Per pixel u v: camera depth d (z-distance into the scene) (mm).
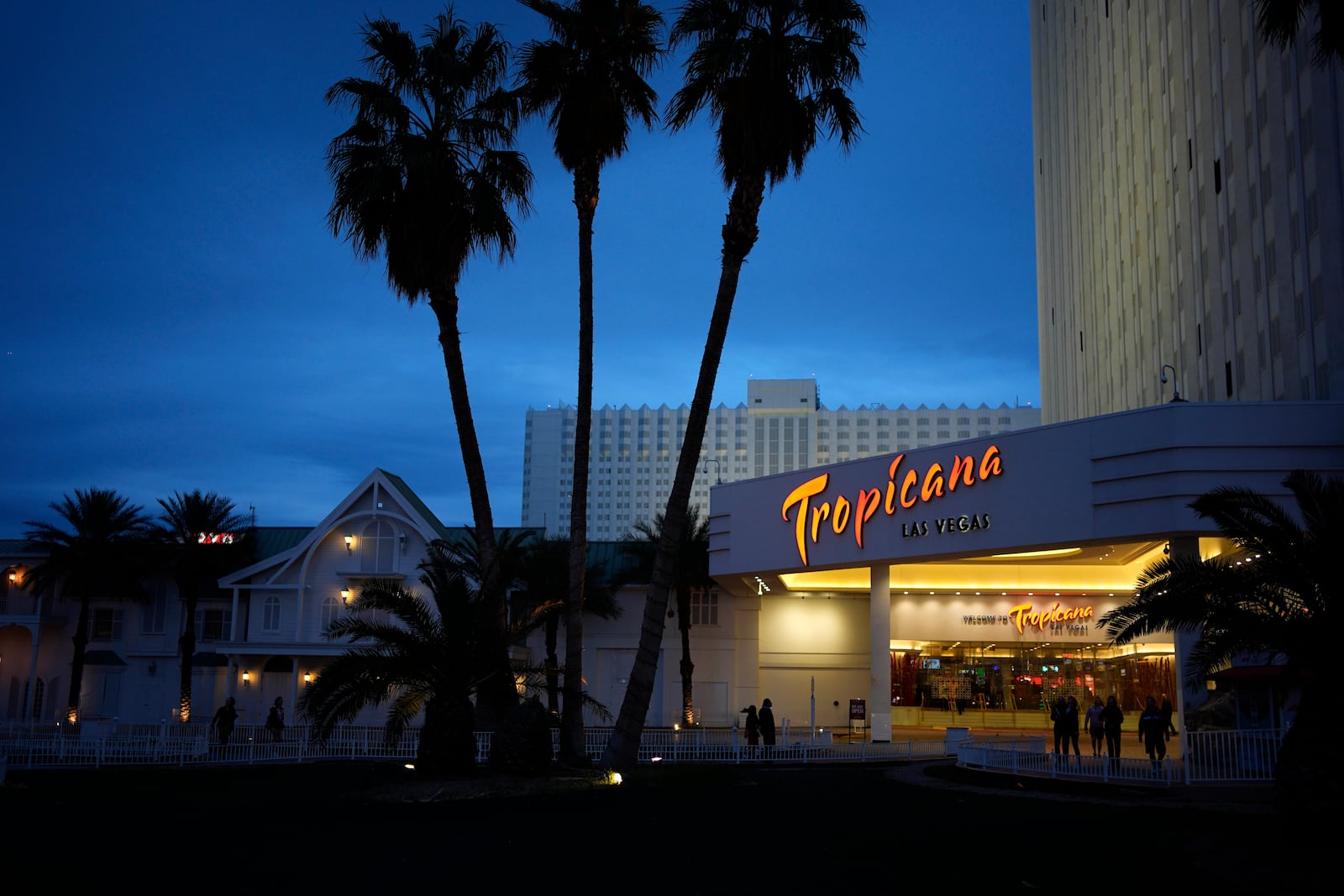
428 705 24312
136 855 14477
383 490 56031
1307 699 16078
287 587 55438
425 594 54062
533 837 16188
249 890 12062
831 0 27062
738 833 16750
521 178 31000
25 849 15000
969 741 31047
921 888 12461
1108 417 34062
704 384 28172
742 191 27797
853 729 55375
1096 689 53281
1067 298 75750
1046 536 35438
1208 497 17844
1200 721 29734
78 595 58094
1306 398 33844
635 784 24875
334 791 24719
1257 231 38094
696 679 59031
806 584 54625
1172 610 17578
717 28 27875
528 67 29484
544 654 58062
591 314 29453
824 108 28109
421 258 29016
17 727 46938
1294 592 17078
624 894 11953
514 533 56344
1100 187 65000
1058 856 14648
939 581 52094
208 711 57625
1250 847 14969
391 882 12586
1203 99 44375
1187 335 46844
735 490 49125
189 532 56375
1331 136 32312
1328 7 19172
